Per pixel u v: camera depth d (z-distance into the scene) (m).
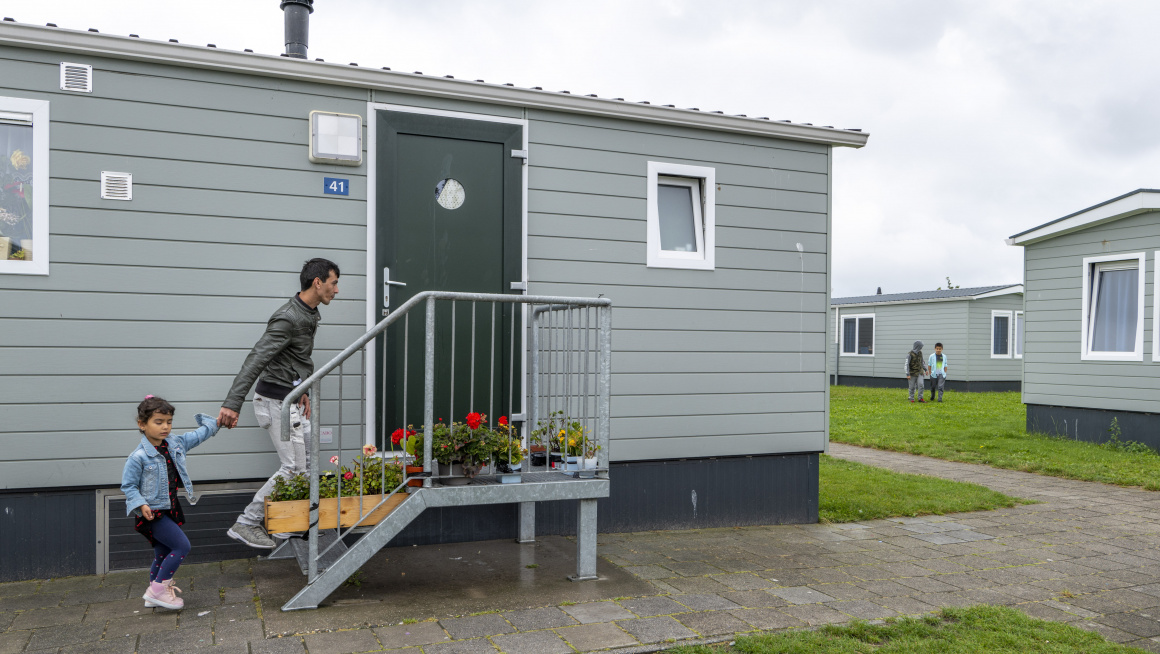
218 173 4.83
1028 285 12.38
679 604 4.22
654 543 5.61
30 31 4.40
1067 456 9.96
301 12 6.31
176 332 4.75
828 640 3.73
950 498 7.36
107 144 4.62
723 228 6.21
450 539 5.43
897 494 7.54
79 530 4.59
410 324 5.20
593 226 5.78
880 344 25.72
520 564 4.93
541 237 5.62
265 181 4.93
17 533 4.48
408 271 5.22
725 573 4.87
